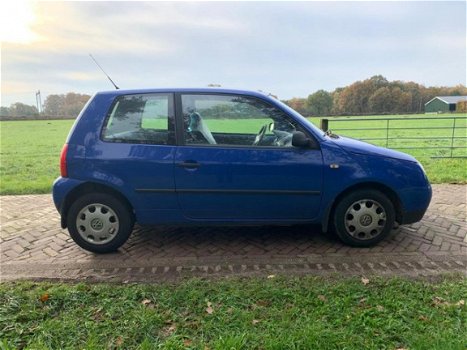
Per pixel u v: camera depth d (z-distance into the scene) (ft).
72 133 13.14
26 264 13.00
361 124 108.37
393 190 13.42
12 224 17.58
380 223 13.73
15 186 27.22
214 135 13.33
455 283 11.02
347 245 14.12
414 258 12.99
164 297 10.43
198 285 11.10
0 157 55.36
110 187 13.17
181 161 12.85
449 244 14.20
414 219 13.85
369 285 10.96
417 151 46.98
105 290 10.85
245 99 13.44
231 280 11.44
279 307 9.89
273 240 14.88
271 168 12.93
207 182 12.95
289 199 13.21
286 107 13.61
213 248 14.21
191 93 13.34
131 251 14.03
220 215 13.39
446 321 9.09
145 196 13.08
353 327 8.89
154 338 8.70
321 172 13.06
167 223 13.50
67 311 9.89
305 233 15.56
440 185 24.62
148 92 13.37
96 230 13.50
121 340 8.62
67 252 14.07
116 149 12.95
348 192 13.55
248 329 8.94
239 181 12.96
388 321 9.10
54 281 11.68
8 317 9.57
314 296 10.37
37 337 8.80
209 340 8.60
